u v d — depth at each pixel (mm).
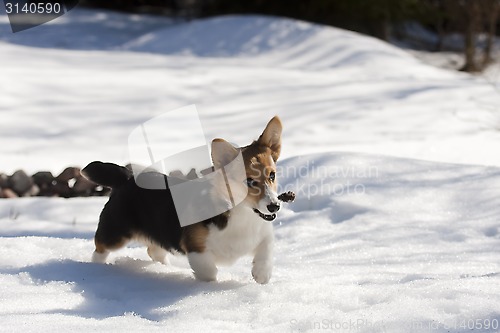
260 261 5605
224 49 22453
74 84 16703
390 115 14398
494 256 6605
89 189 10219
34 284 5562
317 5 26562
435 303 4875
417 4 26344
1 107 14789
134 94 16281
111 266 6152
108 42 25625
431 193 8367
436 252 6781
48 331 4375
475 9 24312
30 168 11227
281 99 15930
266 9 27484
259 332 4543
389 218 7848
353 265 6383
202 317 4855
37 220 8375
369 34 27000
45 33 25969
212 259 5641
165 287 5582
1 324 4516
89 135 13539
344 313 4797
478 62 24531
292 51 21938
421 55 26328
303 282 5582
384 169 9094
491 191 8320
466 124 13734
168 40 23562
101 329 4473
